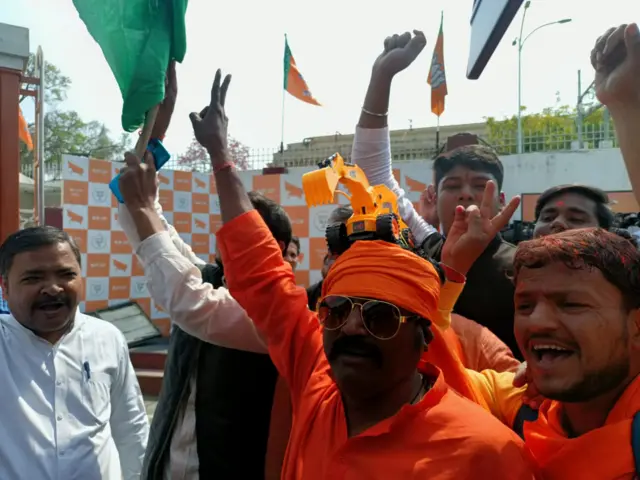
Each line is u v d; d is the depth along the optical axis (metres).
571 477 1.15
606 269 1.10
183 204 10.19
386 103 2.39
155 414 2.38
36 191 7.70
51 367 2.37
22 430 2.25
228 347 2.09
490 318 2.15
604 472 1.10
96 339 2.57
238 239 1.74
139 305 9.43
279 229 2.32
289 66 9.90
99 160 9.05
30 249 2.29
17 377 2.32
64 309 2.34
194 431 2.23
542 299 1.14
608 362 1.10
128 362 2.74
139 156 2.02
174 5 1.93
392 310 1.28
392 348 1.28
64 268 2.33
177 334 2.36
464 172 2.27
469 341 1.84
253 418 2.22
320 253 9.72
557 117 18.06
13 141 5.99
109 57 1.91
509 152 12.55
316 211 9.77
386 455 1.26
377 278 1.29
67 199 8.66
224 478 2.18
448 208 2.30
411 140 18.53
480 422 1.27
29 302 2.29
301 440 1.47
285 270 1.74
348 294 1.31
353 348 1.30
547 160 9.42
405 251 1.34
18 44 5.96
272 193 10.04
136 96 1.91
